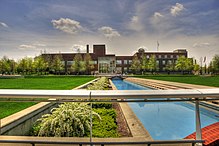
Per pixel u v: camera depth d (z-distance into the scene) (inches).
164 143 121.2
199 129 121.6
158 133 313.3
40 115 284.8
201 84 905.5
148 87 1090.7
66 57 3179.1
